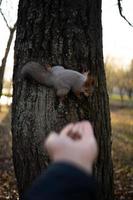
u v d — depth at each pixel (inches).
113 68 701.3
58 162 18.9
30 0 60.8
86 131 21.1
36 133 57.9
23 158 59.7
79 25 59.6
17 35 61.9
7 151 239.3
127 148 285.0
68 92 55.1
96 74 60.5
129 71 740.0
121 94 729.6
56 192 17.6
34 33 59.6
